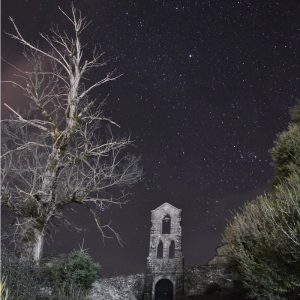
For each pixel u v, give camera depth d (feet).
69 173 55.77
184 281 88.63
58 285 46.32
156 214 101.50
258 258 37.40
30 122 55.47
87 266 51.62
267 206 41.47
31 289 38.27
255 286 37.01
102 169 56.18
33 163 53.62
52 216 55.31
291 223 34.63
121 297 61.31
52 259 53.26
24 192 50.88
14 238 48.96
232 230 45.06
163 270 91.97
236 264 44.39
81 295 45.83
